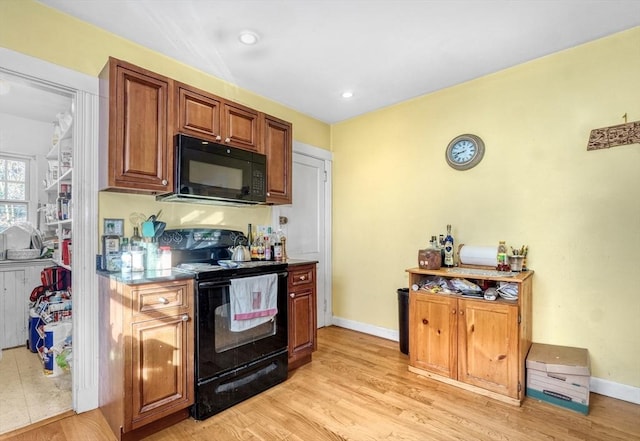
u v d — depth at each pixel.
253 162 2.44
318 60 2.35
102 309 1.86
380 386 2.21
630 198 1.99
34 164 3.53
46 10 1.78
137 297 1.60
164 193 2.06
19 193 3.47
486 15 1.84
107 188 1.83
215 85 2.61
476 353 2.11
